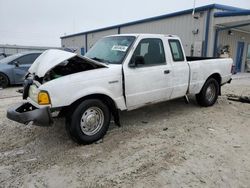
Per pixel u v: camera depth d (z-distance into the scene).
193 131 4.45
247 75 15.26
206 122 4.99
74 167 3.13
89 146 3.76
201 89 5.91
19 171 3.04
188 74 5.28
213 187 2.69
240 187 2.70
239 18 11.47
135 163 3.23
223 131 4.47
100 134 3.92
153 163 3.23
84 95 3.61
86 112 3.73
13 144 3.85
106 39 4.99
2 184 2.76
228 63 6.59
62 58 3.53
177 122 4.96
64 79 3.47
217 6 12.74
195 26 13.77
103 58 4.43
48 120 3.32
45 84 3.37
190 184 2.75
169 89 4.90
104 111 3.92
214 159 3.34
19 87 9.37
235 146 3.78
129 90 4.18
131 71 4.17
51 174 2.97
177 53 5.12
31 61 9.79
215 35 13.32
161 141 3.96
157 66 4.61
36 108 3.59
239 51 16.55
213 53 13.49
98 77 3.76
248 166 3.15
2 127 4.60
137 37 4.38
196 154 3.49
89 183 2.78
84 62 3.83
